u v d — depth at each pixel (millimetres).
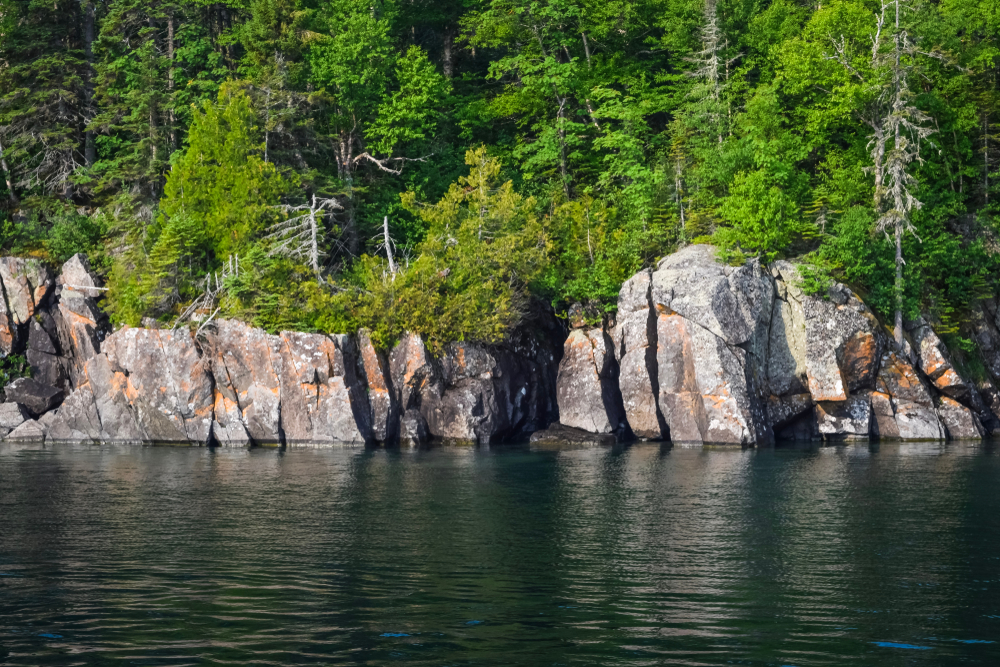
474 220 53281
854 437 48562
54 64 63625
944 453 41938
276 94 58375
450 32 75188
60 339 55469
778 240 50344
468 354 50719
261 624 14867
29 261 55344
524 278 53094
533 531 22766
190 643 13898
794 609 15742
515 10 65875
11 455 42781
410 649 13617
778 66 63594
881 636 14266
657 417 48656
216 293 51000
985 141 59906
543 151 63656
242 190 54438
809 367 48438
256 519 24609
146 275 50906
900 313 50500
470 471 35531
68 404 51156
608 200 60156
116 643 13906
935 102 57188
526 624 14852
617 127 66125
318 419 47062
